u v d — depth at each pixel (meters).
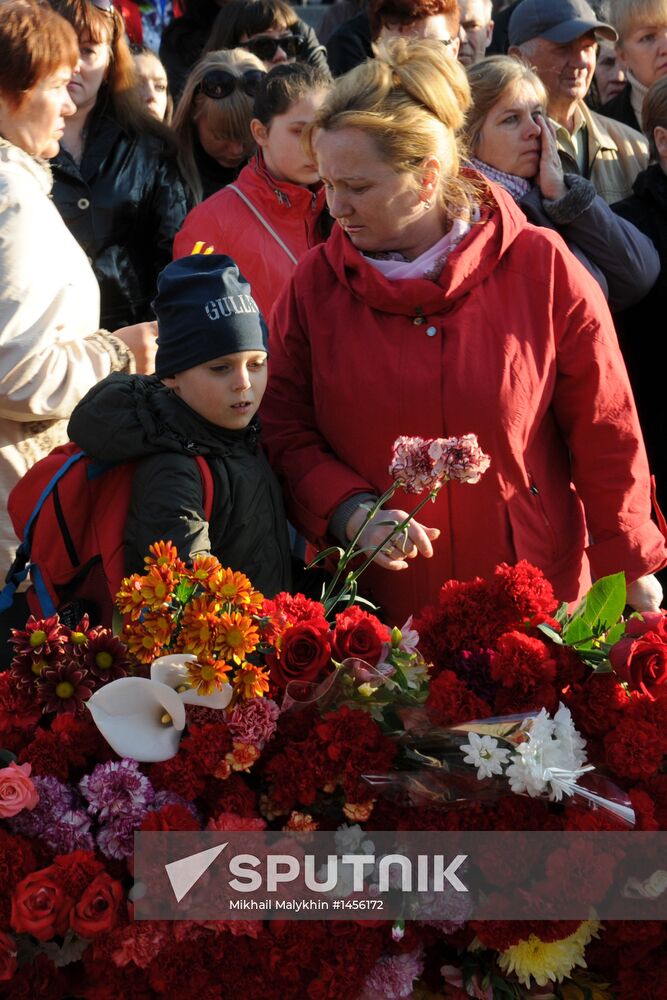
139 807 1.69
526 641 1.78
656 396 3.72
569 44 4.00
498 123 3.41
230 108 3.92
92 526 2.23
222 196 3.44
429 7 3.72
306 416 2.48
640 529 2.43
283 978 1.71
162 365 2.21
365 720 1.75
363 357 2.35
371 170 2.19
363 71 2.22
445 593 1.91
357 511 2.32
